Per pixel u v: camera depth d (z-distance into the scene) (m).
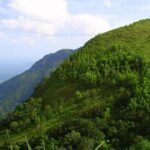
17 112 75.50
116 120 61.53
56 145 56.25
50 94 76.88
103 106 65.94
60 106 71.44
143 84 66.88
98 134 57.28
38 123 68.25
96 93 71.12
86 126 58.91
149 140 53.66
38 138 59.81
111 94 69.06
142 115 60.34
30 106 75.31
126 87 69.12
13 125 70.25
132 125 58.75
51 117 69.06
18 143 61.97
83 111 66.50
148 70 71.94
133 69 74.19
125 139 56.41
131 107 62.41
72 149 54.06
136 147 50.50
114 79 72.25
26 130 68.00
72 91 74.75
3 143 64.19
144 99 63.22
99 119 61.84
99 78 74.38
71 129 59.84
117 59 78.25
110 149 52.97
